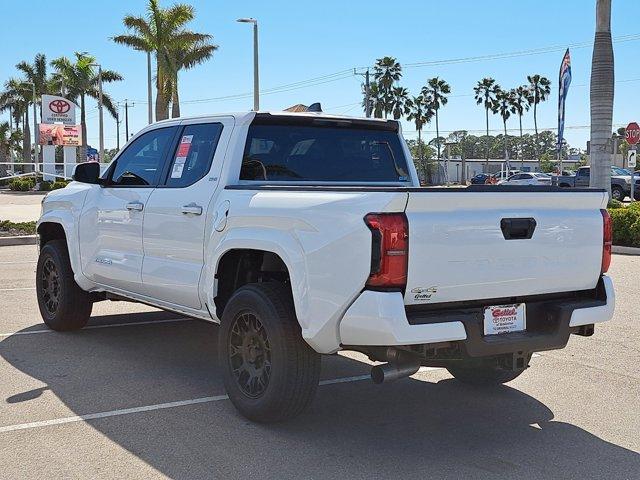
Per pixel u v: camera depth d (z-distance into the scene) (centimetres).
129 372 616
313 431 486
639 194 3472
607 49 1825
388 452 452
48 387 571
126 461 432
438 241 424
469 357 438
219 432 480
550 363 665
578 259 483
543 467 434
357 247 420
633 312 888
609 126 1856
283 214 466
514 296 462
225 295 543
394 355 436
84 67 6197
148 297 624
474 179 6538
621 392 581
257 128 573
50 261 753
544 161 10506
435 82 8675
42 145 5019
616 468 434
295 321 466
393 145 652
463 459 444
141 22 3778
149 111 3891
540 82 9656
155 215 596
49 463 428
